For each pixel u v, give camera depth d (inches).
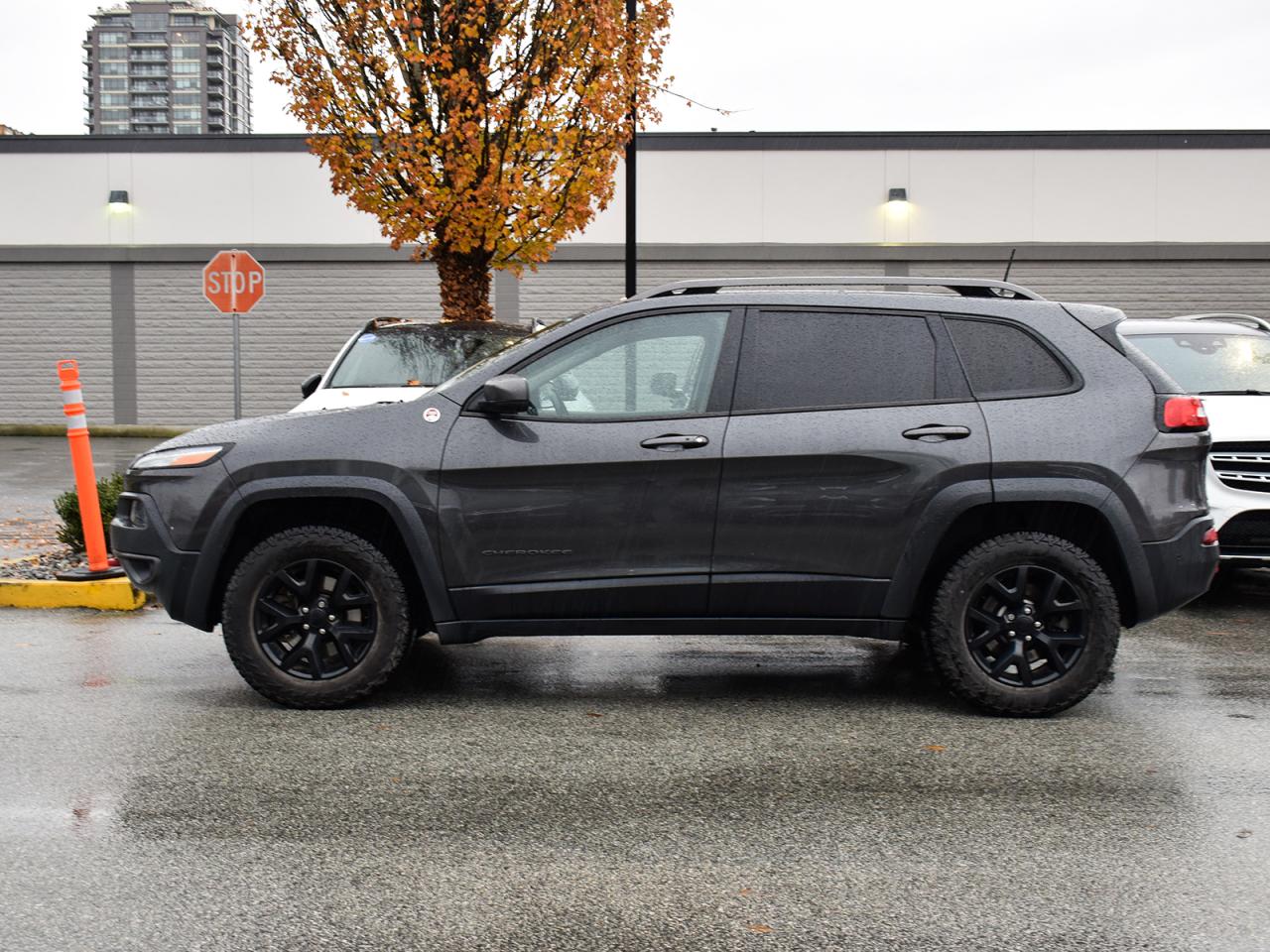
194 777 172.9
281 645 213.2
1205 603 324.2
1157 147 881.5
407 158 468.1
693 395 208.1
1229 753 187.2
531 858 144.3
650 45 496.1
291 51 479.8
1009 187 887.7
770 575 205.5
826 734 197.9
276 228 932.6
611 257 907.4
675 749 189.2
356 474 205.5
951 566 206.7
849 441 204.1
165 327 951.6
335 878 138.0
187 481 209.2
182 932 123.9
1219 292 893.8
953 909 130.1
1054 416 205.2
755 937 123.6
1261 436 297.0
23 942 121.2
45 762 179.6
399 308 937.5
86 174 939.3
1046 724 204.1
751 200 896.9
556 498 205.2
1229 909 129.9
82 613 295.3
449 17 457.1
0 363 959.6
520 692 224.8
